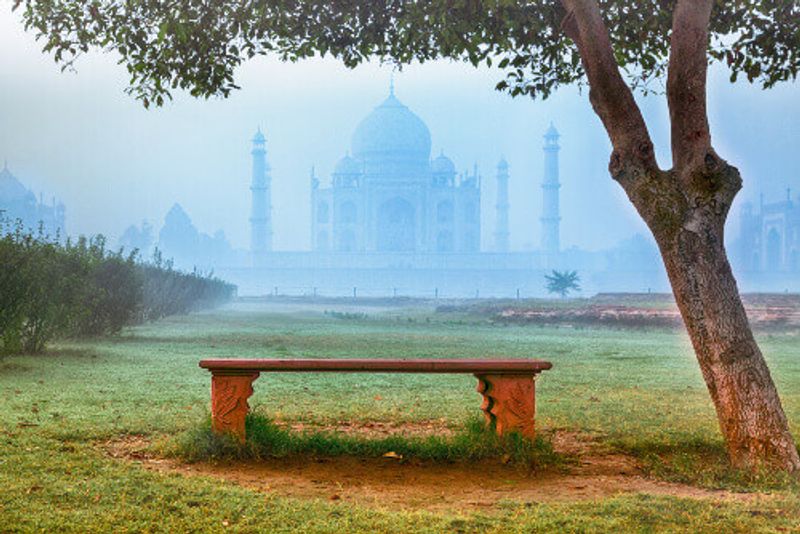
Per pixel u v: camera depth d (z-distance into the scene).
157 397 11.55
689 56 7.55
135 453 7.77
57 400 10.92
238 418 7.71
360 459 7.70
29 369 14.45
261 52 10.83
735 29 10.45
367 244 189.12
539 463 7.50
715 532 5.34
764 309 35.34
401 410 10.98
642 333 30.48
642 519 5.61
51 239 19.08
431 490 6.61
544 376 15.58
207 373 14.72
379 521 5.48
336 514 5.70
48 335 17.28
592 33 7.75
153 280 31.61
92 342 20.84
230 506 5.82
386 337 26.30
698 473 7.15
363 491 6.53
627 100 7.70
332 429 9.52
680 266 7.50
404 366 7.62
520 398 7.78
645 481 7.04
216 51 10.66
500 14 9.83
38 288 16.62
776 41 10.30
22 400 10.76
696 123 7.55
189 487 6.31
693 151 7.55
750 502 6.11
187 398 11.51
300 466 7.41
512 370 7.77
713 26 10.41
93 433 8.55
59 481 6.35
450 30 9.91
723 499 6.21
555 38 10.27
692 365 17.91
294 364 7.64
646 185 7.60
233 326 31.67
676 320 33.22
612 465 7.71
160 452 7.75
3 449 7.40
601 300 57.44
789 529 5.41
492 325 36.00
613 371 16.53
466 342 24.38
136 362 16.39
